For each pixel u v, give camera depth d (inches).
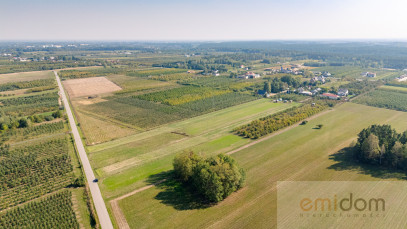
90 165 4279.0
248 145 4972.9
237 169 3336.6
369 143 4079.7
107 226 2861.7
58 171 4082.2
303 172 3895.2
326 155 4471.0
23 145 5147.6
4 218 3053.6
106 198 3376.0
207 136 5462.6
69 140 5364.2
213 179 3112.7
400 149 3887.8
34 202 3312.0
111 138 5413.4
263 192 3398.1
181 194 3422.7
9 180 3885.3
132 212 3080.7
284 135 5452.8
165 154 4638.3
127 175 3941.9
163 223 2876.5
